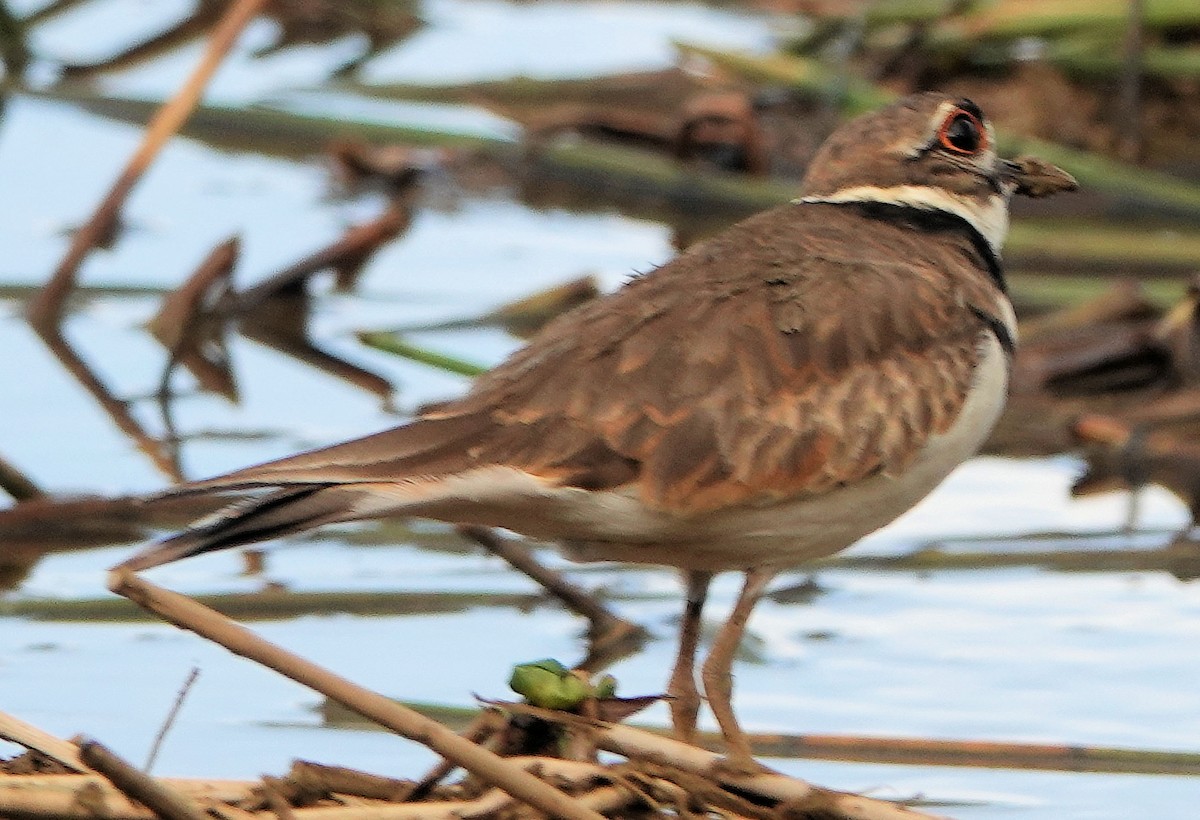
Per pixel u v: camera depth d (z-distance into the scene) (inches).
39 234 756.6
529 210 806.5
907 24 839.7
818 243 393.1
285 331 688.4
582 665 469.7
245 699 445.4
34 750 344.8
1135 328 647.8
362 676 457.4
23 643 475.2
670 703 389.1
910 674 464.8
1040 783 410.0
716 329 368.2
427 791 357.4
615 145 828.0
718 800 355.6
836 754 422.3
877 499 377.1
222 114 855.1
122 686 449.1
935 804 400.8
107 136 858.1
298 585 511.5
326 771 352.8
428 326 679.1
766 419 363.3
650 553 374.9
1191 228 750.5
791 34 937.5
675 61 898.7
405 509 345.4
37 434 595.8
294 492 338.6
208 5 968.3
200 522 339.0
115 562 526.0
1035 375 639.1
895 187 422.6
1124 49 792.9
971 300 393.4
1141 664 468.4
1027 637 485.4
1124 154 795.4
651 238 774.5
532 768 352.8
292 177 836.0
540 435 353.7
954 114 426.6
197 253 745.0
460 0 1032.8
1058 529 548.1
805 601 512.1
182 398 628.1
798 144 824.3
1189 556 525.7
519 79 874.8
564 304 679.7
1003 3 811.4
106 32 960.3
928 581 522.3
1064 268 726.5
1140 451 596.7
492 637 484.1
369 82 885.2
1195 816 393.4
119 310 703.1
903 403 374.3
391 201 806.5
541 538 374.3
